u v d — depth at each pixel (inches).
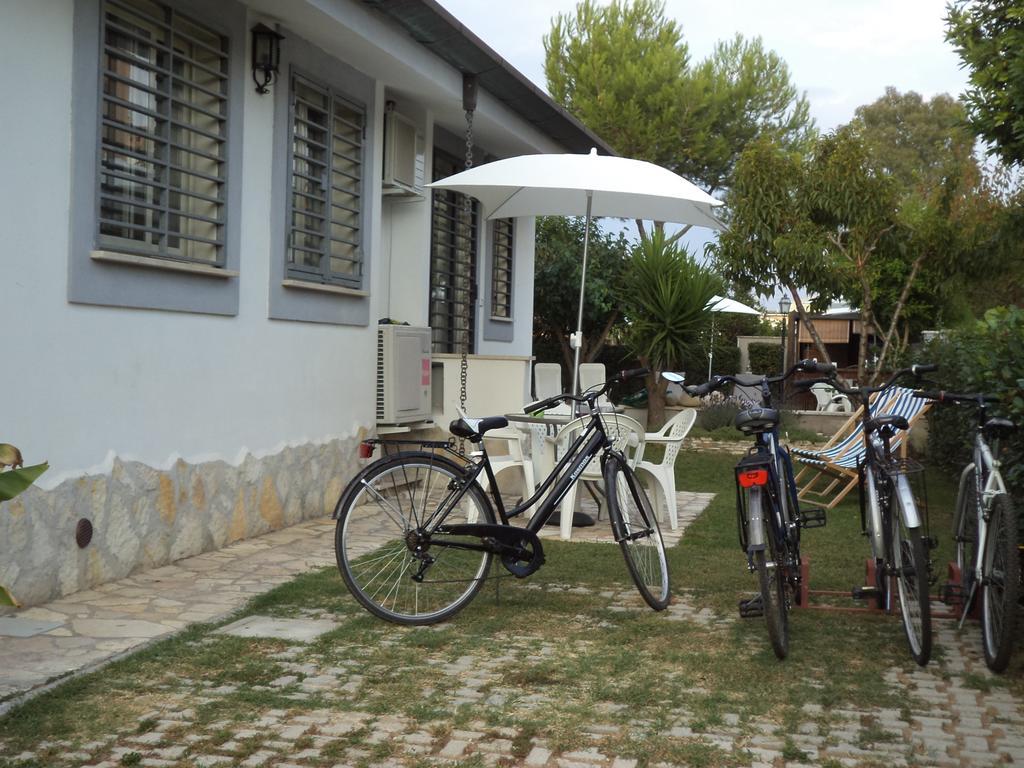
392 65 324.2
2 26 186.9
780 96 931.3
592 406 205.0
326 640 173.9
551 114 431.8
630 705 144.6
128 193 227.5
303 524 297.3
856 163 526.3
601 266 785.6
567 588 217.0
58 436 203.2
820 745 131.5
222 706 141.5
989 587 165.8
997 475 168.9
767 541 170.7
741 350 1037.8
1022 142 329.1
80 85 206.1
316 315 306.0
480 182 281.7
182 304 241.3
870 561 194.5
